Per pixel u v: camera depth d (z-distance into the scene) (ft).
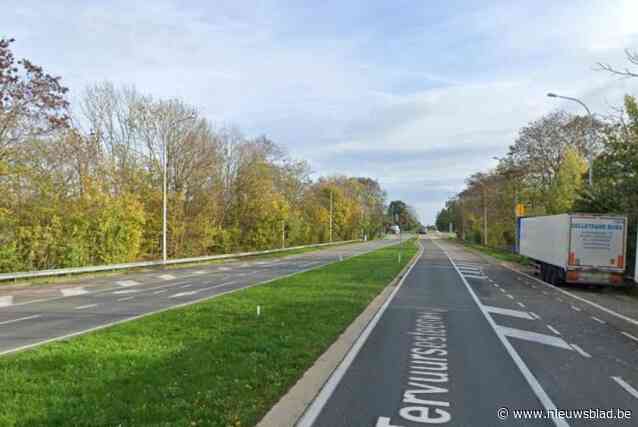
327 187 329.31
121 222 114.21
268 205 189.78
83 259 103.86
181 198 147.43
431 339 36.32
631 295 70.64
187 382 23.35
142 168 143.23
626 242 75.41
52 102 95.81
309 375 25.91
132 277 95.76
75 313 49.85
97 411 19.33
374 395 23.04
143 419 18.52
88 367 26.27
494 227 217.77
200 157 154.30
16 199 96.07
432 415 20.56
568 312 51.80
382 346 33.78
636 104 86.33
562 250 77.46
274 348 30.81
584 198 89.30
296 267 120.47
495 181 214.28
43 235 96.22
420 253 184.96
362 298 57.26
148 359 28.04
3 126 92.43
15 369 25.82
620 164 87.04
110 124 139.44
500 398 22.90
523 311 51.90
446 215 568.00
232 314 44.62
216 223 174.09
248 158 187.11
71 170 111.75
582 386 24.98
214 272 106.63
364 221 384.68
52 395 21.47
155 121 144.77
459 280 85.92
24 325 42.73
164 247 121.49
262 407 20.61
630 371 27.99
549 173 153.79
